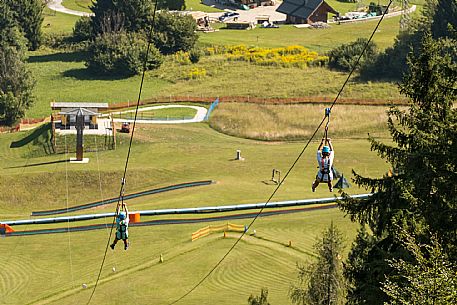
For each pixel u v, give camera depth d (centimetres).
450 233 5072
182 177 15975
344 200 6309
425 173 5484
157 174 16150
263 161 16925
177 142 18738
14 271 11831
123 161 17325
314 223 13062
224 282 11188
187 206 13912
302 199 14062
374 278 5691
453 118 5956
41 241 12938
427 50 6278
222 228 12825
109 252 12338
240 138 19550
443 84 6138
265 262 11681
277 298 10588
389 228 5822
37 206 15150
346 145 18025
